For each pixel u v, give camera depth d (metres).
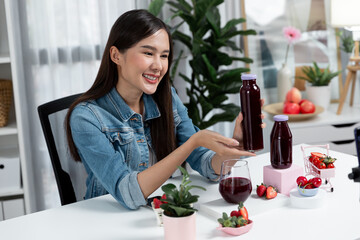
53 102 1.92
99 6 3.03
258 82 3.52
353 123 3.29
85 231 1.39
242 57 3.34
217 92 3.08
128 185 1.52
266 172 1.57
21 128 2.69
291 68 3.56
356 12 3.03
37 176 3.06
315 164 1.58
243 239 1.29
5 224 1.45
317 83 3.46
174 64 3.26
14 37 2.83
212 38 3.11
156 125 1.85
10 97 2.78
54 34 2.99
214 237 1.30
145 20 1.62
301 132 3.17
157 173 1.53
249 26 3.45
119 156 1.62
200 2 2.95
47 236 1.37
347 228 1.33
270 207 1.45
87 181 1.84
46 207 3.13
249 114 1.51
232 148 1.55
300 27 3.54
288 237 1.29
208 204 1.47
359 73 3.67
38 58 2.99
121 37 1.63
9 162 2.72
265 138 3.33
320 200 1.45
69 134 1.73
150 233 1.36
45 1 2.93
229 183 1.44
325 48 3.59
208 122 3.07
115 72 1.73
